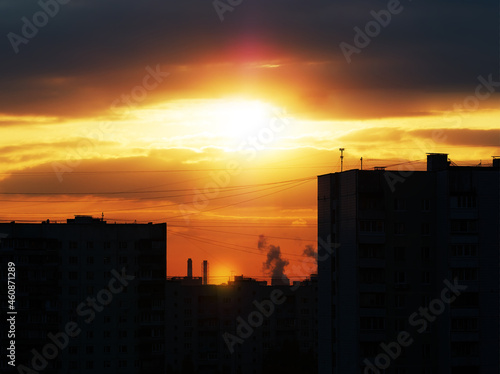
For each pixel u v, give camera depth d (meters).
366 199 145.88
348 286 147.50
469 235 144.50
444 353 143.88
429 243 146.75
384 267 145.50
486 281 144.38
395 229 146.12
